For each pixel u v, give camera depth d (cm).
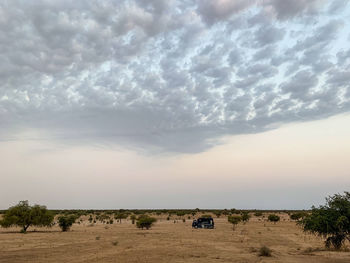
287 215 13425
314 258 2336
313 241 3775
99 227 6388
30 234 4556
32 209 5066
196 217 11738
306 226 2588
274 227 6366
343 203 2452
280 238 4109
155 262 2145
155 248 2919
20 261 2197
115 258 2311
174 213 14712
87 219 9906
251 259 2306
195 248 2953
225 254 2572
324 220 2455
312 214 2570
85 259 2270
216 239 3897
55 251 2714
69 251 2714
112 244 3234
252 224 7456
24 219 4900
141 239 3816
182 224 7469
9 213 4894
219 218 11156
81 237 4069
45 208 5303
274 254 2580
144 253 2580
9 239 3794
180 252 2656
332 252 2612
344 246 2855
